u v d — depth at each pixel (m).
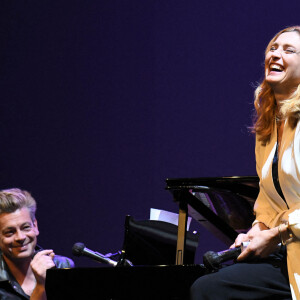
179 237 7.12
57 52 14.74
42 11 14.87
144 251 8.32
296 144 5.50
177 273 5.85
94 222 14.18
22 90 14.87
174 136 13.63
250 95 12.87
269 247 5.43
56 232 14.40
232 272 5.43
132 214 13.89
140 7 14.18
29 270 7.86
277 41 5.98
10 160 14.78
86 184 14.31
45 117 14.71
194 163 13.38
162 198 13.66
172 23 13.80
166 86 13.80
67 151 14.52
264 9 12.77
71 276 5.88
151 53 14.01
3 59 14.96
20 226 7.66
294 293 5.26
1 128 14.87
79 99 14.54
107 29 14.45
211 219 7.44
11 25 14.98
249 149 12.80
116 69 14.32
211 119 13.27
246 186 7.04
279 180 5.67
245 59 12.96
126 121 14.16
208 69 13.36
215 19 13.34
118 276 5.87
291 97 5.77
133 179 13.96
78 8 14.67
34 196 14.61
